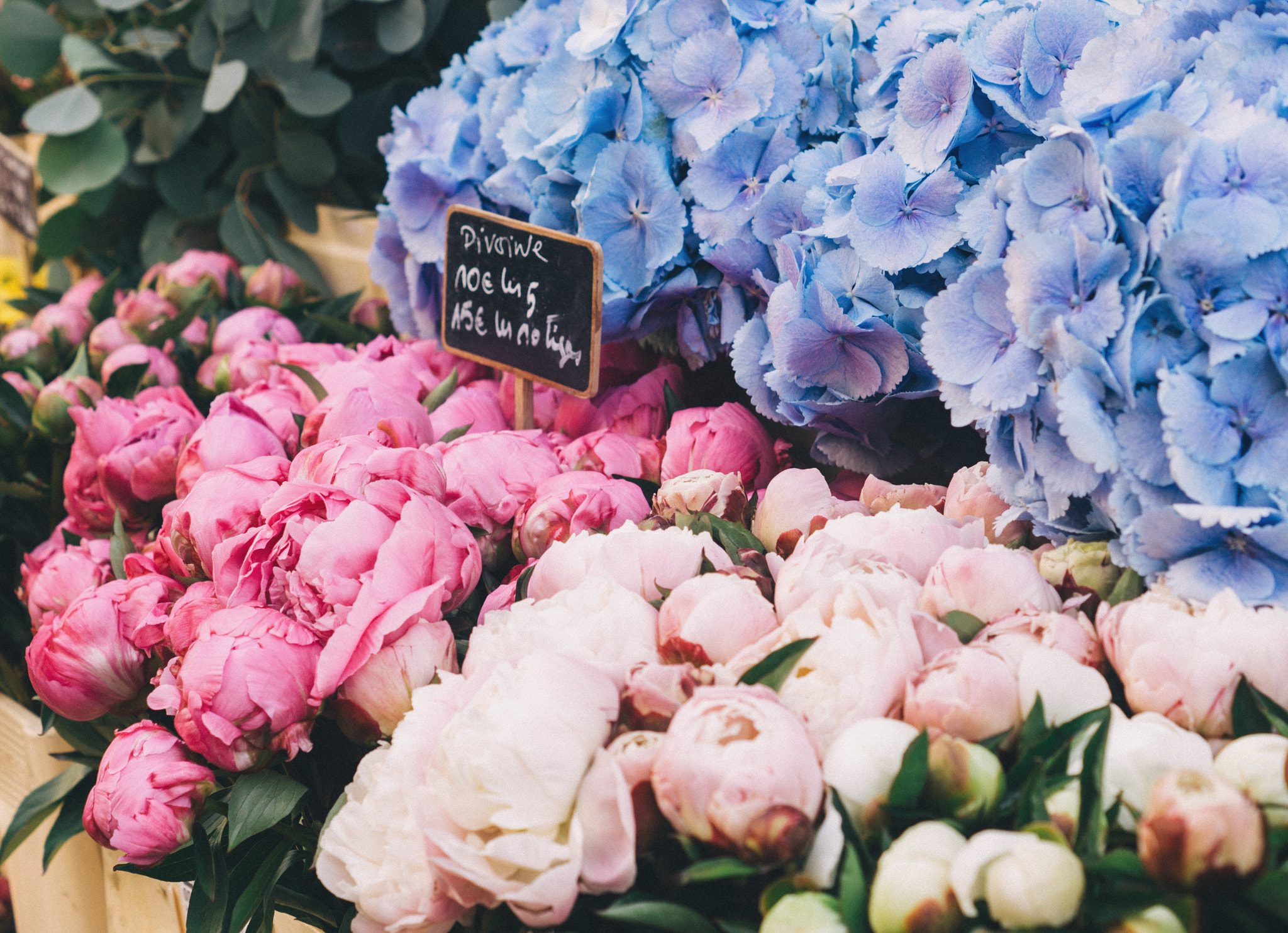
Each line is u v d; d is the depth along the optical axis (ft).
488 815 1.79
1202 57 2.27
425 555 2.33
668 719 1.85
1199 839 1.47
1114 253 2.06
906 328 2.91
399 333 4.83
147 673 2.75
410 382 3.58
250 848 2.50
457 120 4.02
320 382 3.47
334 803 2.51
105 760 2.48
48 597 3.29
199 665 2.23
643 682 1.88
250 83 5.70
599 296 3.28
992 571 2.08
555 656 1.87
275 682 2.23
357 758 2.58
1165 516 2.05
